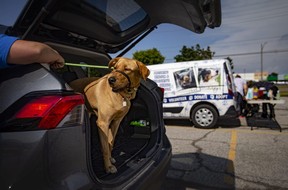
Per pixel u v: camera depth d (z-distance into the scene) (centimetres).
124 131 321
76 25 216
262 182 332
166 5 210
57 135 121
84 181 132
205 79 724
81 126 133
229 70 718
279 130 685
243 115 938
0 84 126
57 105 121
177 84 754
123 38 283
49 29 204
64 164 123
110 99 211
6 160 116
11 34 152
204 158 434
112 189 154
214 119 714
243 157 438
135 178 183
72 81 269
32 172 115
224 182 332
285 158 429
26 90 124
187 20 230
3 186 116
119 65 217
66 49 243
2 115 121
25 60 123
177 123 827
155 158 229
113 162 221
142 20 265
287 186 320
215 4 193
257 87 923
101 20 230
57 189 119
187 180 339
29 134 116
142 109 302
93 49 277
